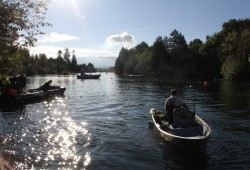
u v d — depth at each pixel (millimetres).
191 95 40750
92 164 13039
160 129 16172
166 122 17141
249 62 71125
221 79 82000
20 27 13922
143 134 17828
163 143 15875
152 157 13812
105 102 33938
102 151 14711
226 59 81062
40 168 12562
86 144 15883
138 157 13836
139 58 131250
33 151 14680
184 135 14555
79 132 18562
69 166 12812
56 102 34062
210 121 21438
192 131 14617
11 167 12562
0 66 13562
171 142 14961
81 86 62562
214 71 93500
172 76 102188
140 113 25781
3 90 32125
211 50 97312
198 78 91062
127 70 141000
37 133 18250
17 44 14109
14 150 14797
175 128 14828
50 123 21391
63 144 15883
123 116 24297
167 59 105438
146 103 32781
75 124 21016
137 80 85938
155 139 16672
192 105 30438
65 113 26016
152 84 65938
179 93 43812
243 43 75250
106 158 13742
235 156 13828
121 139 16781
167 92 45875
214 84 62969
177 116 15312
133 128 19547
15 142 16203
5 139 16781
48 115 24938
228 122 21047
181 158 13641
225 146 15227
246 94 40906
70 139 16875
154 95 41438
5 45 13727
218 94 41531
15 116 24375
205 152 14336
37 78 109375
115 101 34844
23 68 14844
